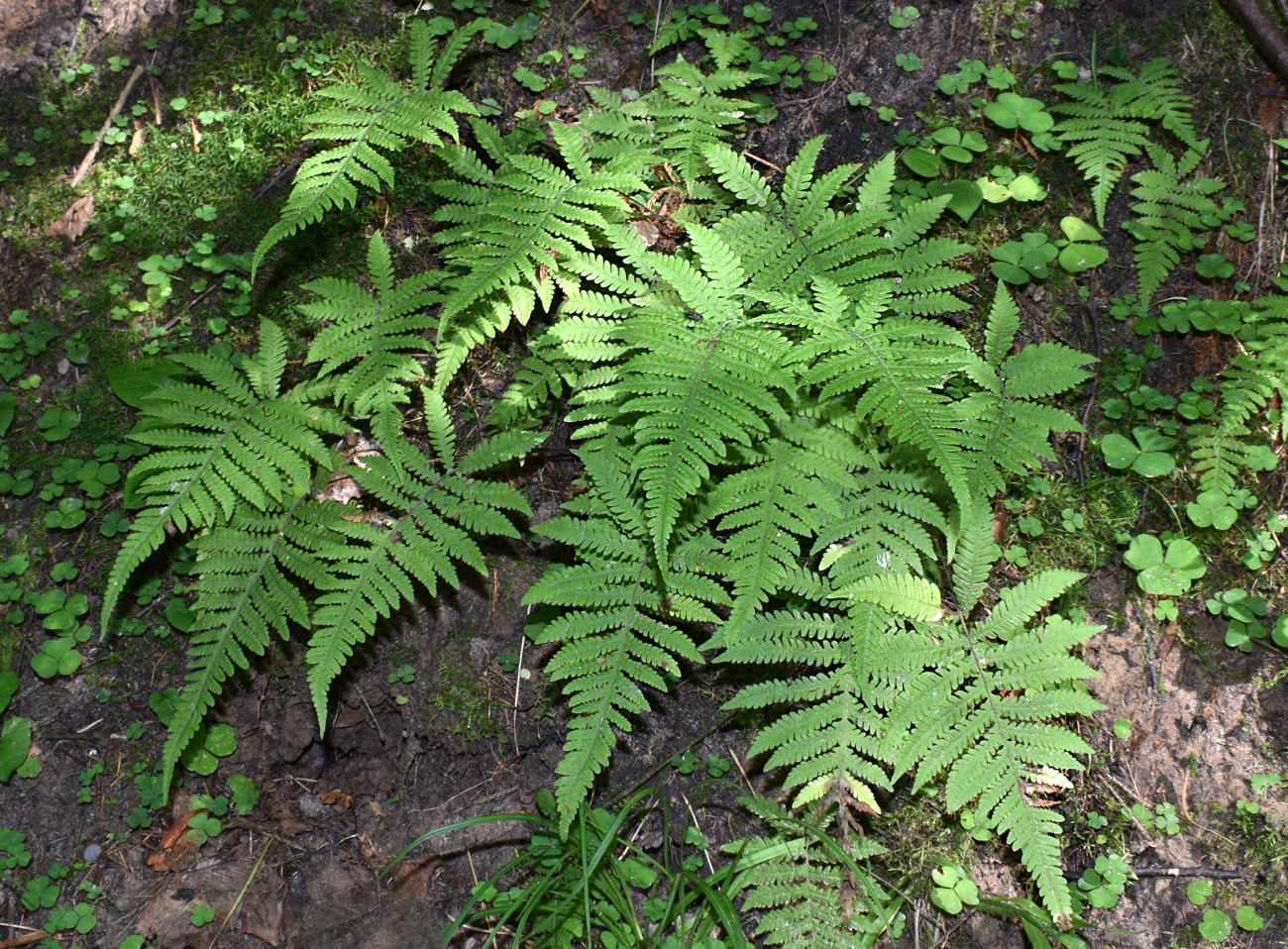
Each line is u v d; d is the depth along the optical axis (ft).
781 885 1.81
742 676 2.01
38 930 1.89
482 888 1.86
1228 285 2.13
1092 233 2.12
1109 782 1.93
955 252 1.89
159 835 1.95
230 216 2.15
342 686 2.02
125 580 1.77
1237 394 1.98
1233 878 1.87
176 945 1.90
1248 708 1.93
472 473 1.92
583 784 1.72
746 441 1.59
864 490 1.84
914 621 1.80
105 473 2.05
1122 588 1.99
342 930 1.94
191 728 1.77
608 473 1.83
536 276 1.97
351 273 2.14
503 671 2.03
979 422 1.82
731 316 1.73
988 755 1.76
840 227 1.90
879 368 1.66
